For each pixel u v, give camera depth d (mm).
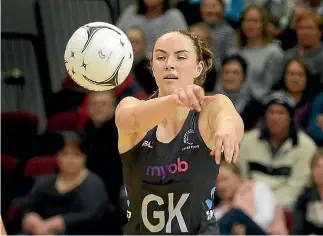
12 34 20172
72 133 16234
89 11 20781
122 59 8188
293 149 15469
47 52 20500
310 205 14453
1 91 19922
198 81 8484
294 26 18953
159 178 8000
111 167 16500
